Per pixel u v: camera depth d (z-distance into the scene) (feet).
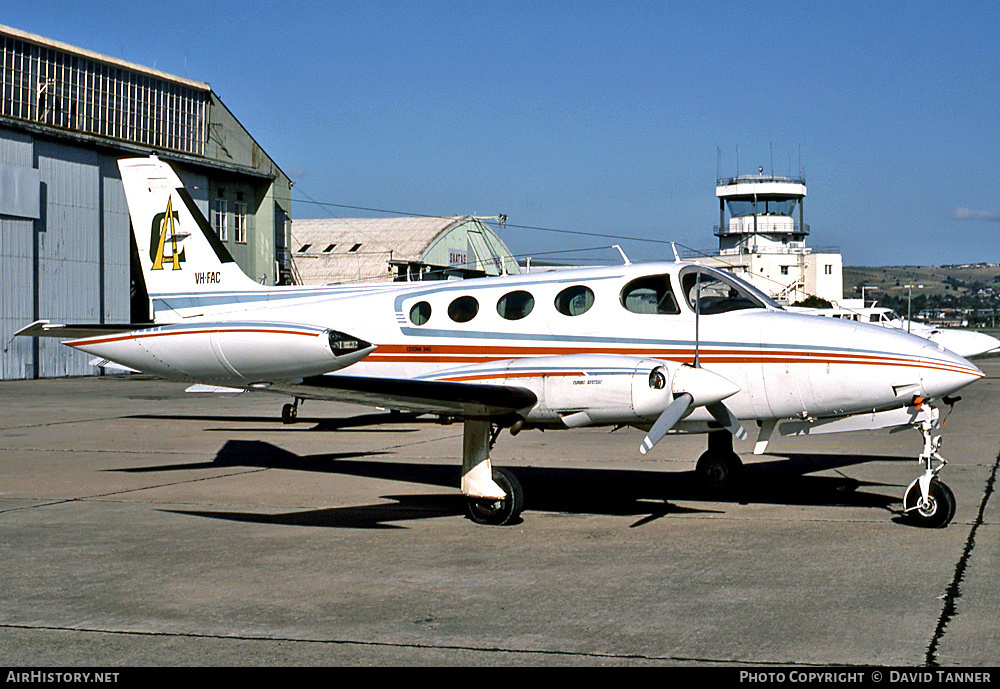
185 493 33.60
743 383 29.22
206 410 69.87
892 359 27.25
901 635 16.92
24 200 106.11
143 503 31.53
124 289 120.67
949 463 39.88
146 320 128.47
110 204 118.52
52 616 18.54
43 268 109.29
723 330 29.60
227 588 20.57
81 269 114.32
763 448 30.78
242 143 134.82
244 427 57.52
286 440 50.49
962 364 26.73
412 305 34.65
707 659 15.81
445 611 18.72
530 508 30.37
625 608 18.79
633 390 25.58
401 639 17.02
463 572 21.86
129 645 16.79
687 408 25.52
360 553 23.93
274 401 78.43
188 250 47.98
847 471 38.06
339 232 185.47
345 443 49.11
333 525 27.66
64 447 47.39
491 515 27.55
